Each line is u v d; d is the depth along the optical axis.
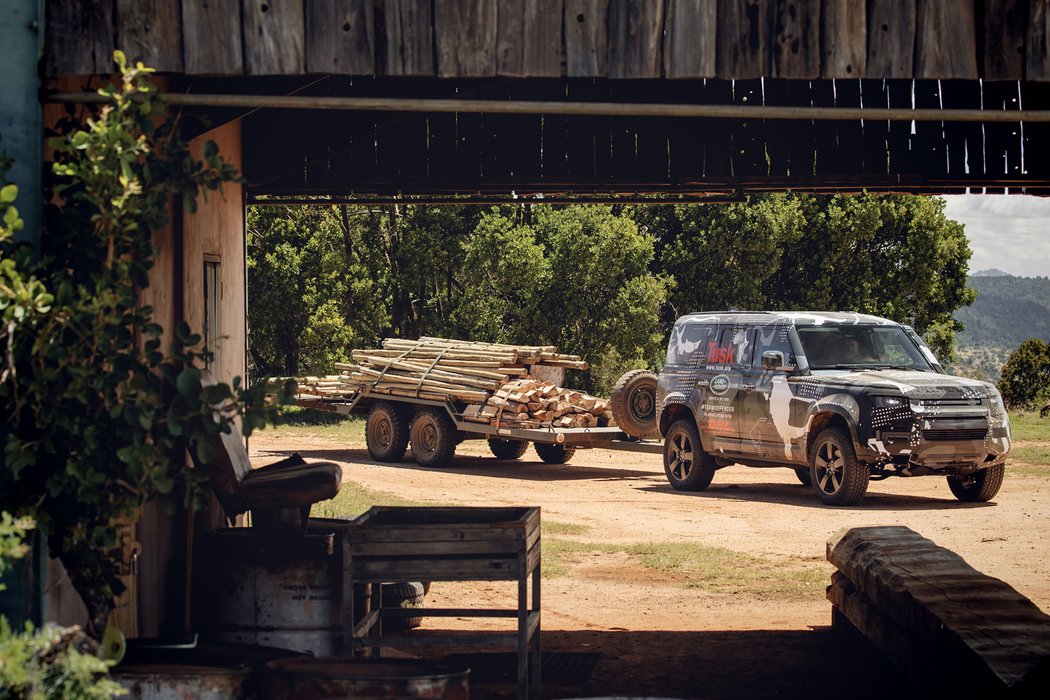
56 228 5.25
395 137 12.39
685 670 7.81
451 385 21.06
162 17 5.71
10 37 5.35
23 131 5.31
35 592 5.04
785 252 47.91
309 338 35.75
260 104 5.57
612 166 12.30
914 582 6.98
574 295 38.69
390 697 4.83
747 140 12.31
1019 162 11.77
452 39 5.91
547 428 19.94
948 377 15.75
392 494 17.12
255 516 7.35
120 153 4.93
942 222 49.38
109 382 4.88
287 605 6.93
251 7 5.80
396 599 8.23
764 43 6.00
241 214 11.57
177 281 8.10
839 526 14.14
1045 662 4.99
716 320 17.73
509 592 10.71
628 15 5.96
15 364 4.93
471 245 37.22
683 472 18.08
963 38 6.03
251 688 5.09
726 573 11.49
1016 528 13.84
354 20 5.85
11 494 4.99
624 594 10.63
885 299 49.03
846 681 7.50
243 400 5.18
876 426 14.94
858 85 11.49
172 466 5.49
